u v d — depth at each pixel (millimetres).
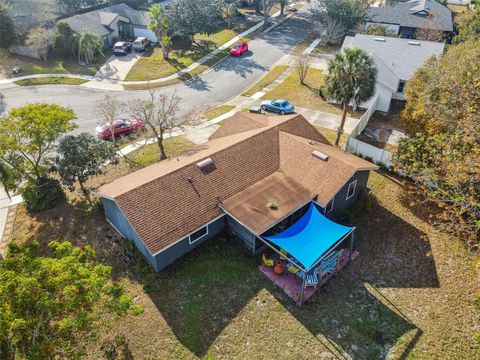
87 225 24828
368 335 17828
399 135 34688
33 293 12906
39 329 13016
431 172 21141
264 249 22438
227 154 24891
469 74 20438
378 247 22578
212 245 22625
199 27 55438
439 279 20516
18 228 25188
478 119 19750
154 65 51500
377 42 41875
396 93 41344
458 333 17812
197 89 45094
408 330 18031
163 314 18828
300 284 20125
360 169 23891
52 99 41719
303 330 18062
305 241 20234
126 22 60406
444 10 60688
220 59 53938
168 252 20766
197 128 36188
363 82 29078
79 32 54000
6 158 25375
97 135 34594
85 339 15602
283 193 23203
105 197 22266
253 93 43938
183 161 24812
